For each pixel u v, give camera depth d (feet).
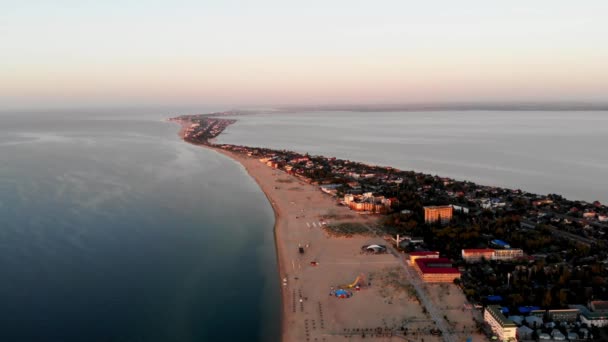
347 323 565.12
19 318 557.33
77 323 549.95
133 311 582.76
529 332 537.65
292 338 531.91
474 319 573.74
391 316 581.12
